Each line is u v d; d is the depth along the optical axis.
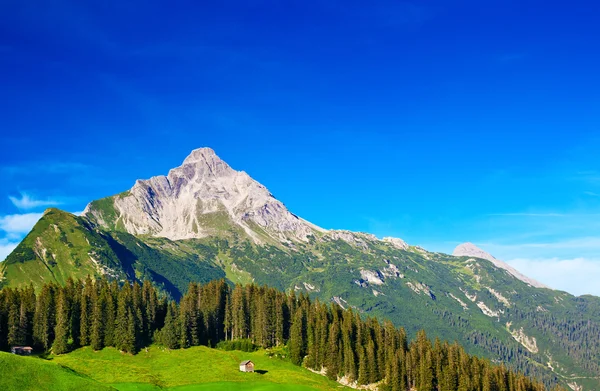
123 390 153.75
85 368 175.75
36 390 123.19
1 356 130.50
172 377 176.88
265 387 168.12
